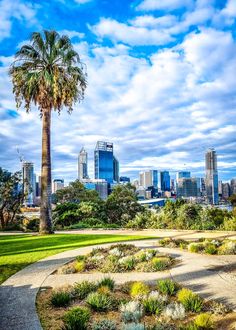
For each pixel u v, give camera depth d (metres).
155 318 5.63
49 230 20.98
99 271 9.30
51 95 20.64
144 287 6.93
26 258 11.41
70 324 4.94
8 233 24.66
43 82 20.48
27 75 20.44
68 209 31.58
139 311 5.68
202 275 8.49
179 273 8.77
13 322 5.30
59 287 7.46
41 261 10.80
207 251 11.96
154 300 6.01
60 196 47.94
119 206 36.84
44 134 21.33
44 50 21.28
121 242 15.80
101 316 5.75
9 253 12.62
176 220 23.62
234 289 7.16
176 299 6.55
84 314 5.28
